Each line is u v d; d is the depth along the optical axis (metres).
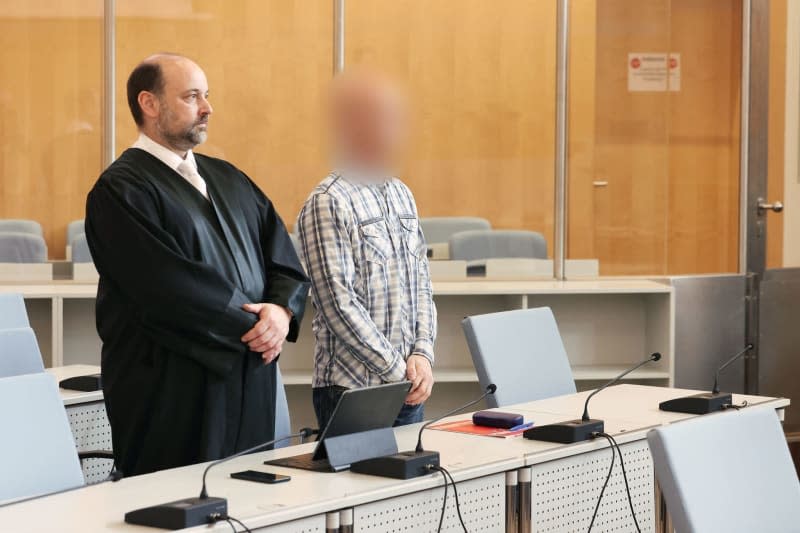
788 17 5.71
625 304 5.42
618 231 5.53
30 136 5.08
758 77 5.65
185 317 2.79
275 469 2.45
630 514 2.91
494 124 5.43
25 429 2.43
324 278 3.13
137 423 2.89
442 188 5.39
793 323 5.73
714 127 5.62
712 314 5.51
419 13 5.37
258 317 2.89
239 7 5.25
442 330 5.32
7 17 5.03
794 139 5.75
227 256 2.97
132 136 5.20
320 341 3.22
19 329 3.37
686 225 5.59
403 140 3.26
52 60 5.09
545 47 5.44
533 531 2.63
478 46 5.40
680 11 5.52
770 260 5.71
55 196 5.12
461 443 2.73
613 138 5.50
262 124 5.30
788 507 2.28
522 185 5.46
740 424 2.27
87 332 5.06
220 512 2.03
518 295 5.15
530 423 3.00
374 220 3.20
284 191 5.33
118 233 2.81
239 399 2.90
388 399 2.49
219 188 3.07
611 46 5.47
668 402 3.22
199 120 2.99
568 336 5.38
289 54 5.30
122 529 1.98
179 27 5.21
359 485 2.29
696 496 2.10
